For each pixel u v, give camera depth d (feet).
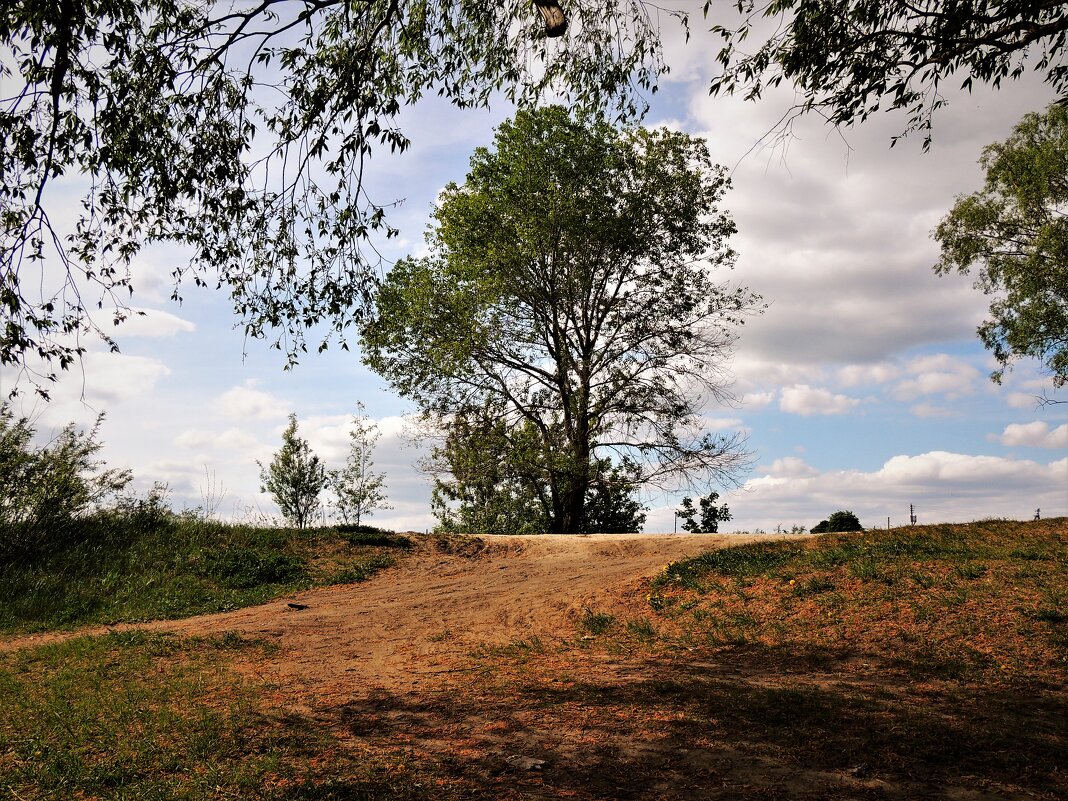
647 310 84.33
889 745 18.56
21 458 51.39
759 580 37.22
